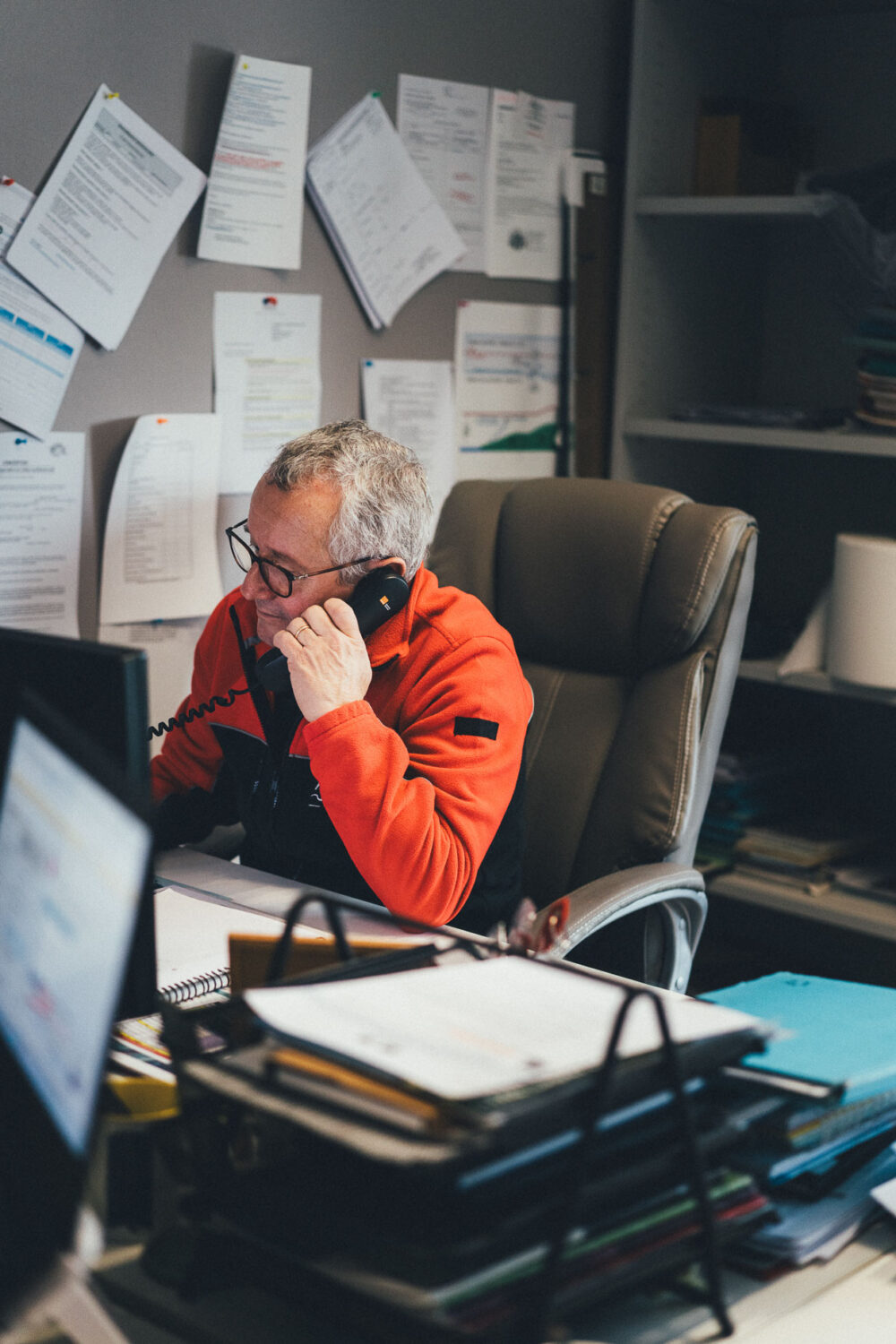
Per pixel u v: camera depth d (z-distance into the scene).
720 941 3.01
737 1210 0.85
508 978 0.89
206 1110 0.83
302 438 1.63
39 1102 0.79
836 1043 0.97
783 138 2.81
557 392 2.71
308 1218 0.76
